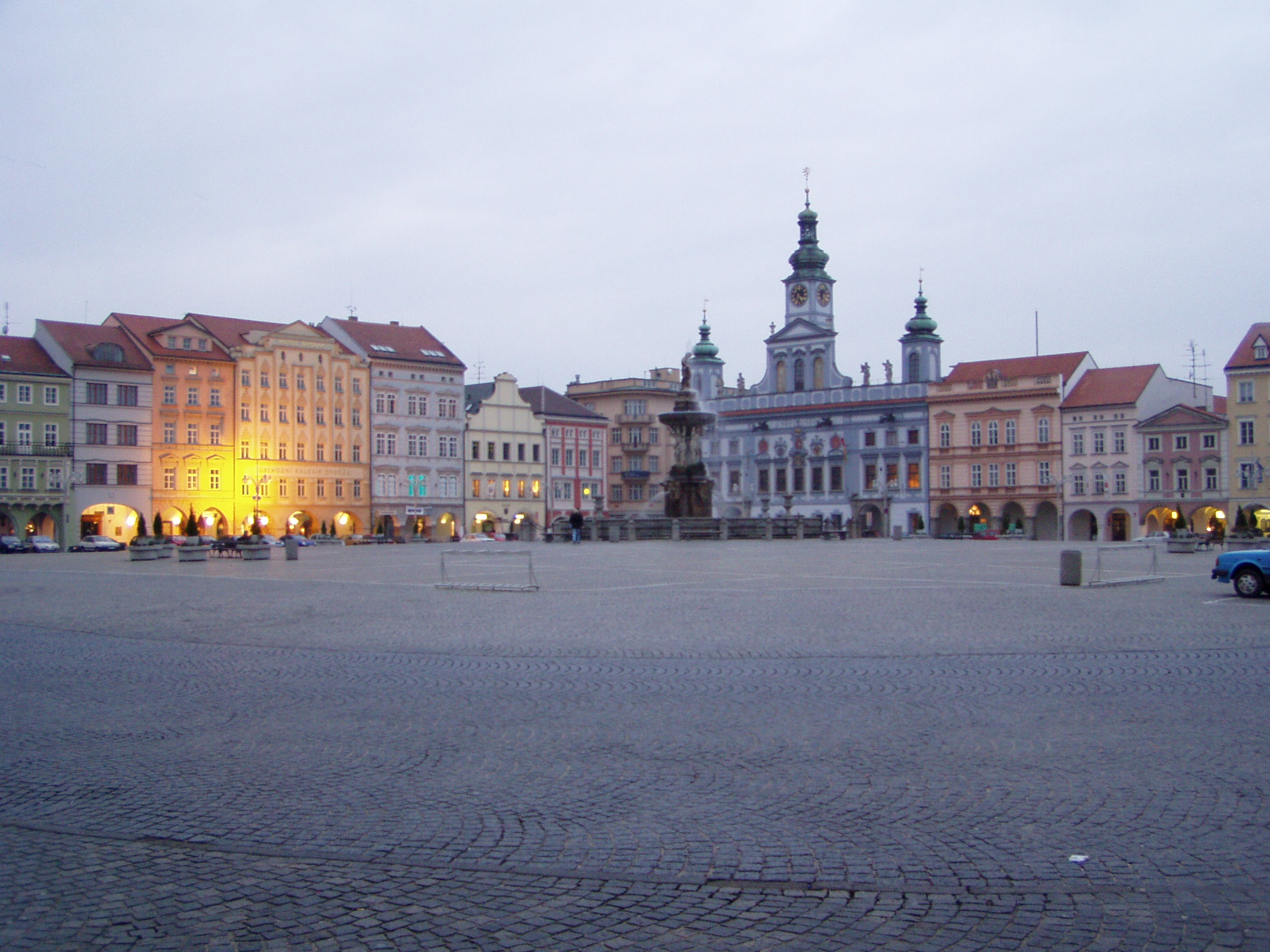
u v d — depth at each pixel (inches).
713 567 1610.5
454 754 435.8
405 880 300.0
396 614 968.9
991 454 4527.6
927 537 4311.0
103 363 3663.9
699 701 546.9
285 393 4101.9
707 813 355.6
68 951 258.4
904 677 617.0
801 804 364.8
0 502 3444.9
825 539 3265.3
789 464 5059.1
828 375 4975.4
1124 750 434.6
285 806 366.0
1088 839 327.9
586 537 2733.8
